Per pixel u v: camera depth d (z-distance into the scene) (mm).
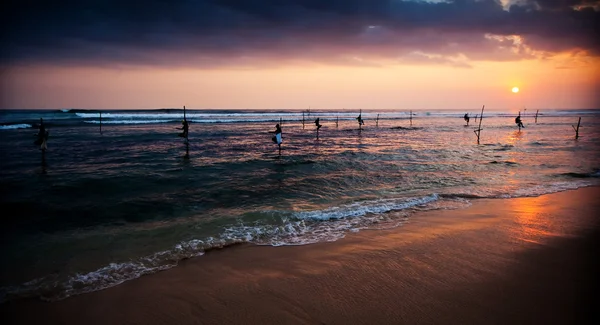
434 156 20203
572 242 6652
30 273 5422
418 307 4305
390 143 28750
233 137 32625
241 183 12805
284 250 6348
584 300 4438
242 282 5082
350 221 8172
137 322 4113
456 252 6133
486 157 20016
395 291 4730
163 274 5391
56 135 31156
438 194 10859
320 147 25453
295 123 59500
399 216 8562
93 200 10266
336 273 5336
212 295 4707
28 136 29562
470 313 4145
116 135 32062
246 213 8719
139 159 18141
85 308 4430
